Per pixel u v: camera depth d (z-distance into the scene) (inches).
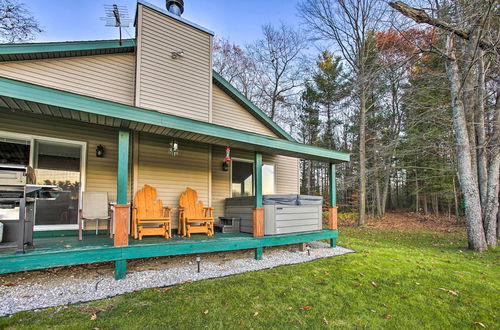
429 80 304.5
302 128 717.3
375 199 617.6
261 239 189.3
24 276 140.0
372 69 339.9
